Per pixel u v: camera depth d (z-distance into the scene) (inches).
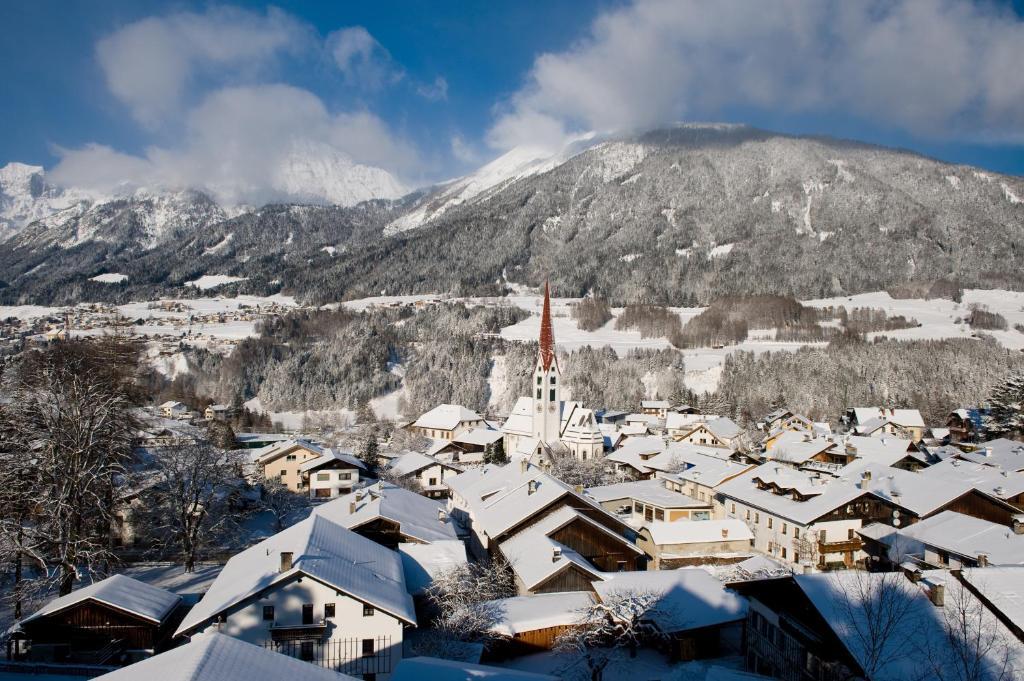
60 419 1716.3
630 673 1347.2
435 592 1555.1
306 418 6963.6
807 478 2336.4
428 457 3887.8
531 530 1961.1
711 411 6515.8
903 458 2942.9
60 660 1355.8
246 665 734.5
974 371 6722.4
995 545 1665.8
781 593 1175.6
